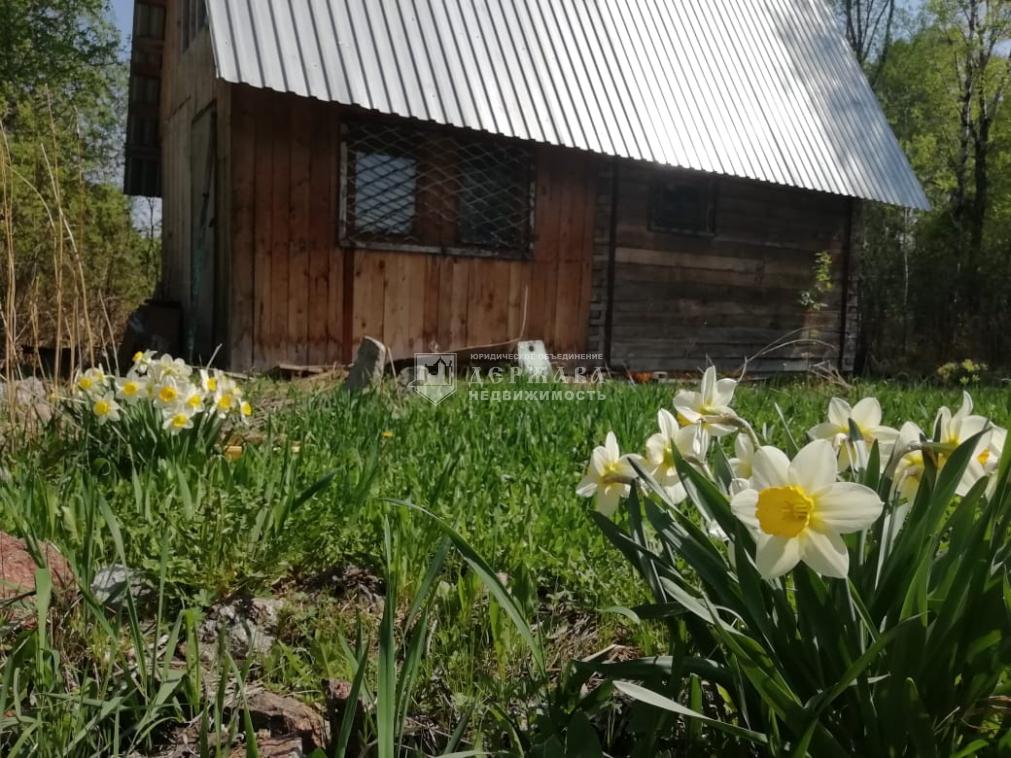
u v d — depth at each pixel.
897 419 5.19
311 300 7.96
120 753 1.57
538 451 3.77
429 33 8.48
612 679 1.55
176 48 10.97
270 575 2.27
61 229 3.48
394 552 2.29
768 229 11.33
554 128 8.64
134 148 13.30
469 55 8.62
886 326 19.25
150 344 9.41
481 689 1.76
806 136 11.33
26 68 17.69
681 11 11.48
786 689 1.19
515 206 9.11
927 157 23.02
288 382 7.07
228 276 7.62
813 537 1.14
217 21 7.19
